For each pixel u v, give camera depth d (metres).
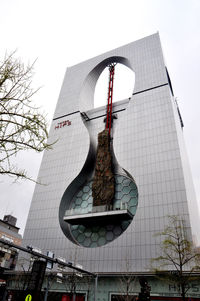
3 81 7.25
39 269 14.63
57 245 39.91
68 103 59.88
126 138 44.03
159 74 48.50
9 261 52.66
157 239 31.88
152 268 27.28
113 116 51.97
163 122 41.88
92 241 40.16
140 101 47.00
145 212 34.88
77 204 45.97
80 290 34.38
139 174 38.72
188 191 36.53
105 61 60.97
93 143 51.34
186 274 26.77
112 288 32.25
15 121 7.30
